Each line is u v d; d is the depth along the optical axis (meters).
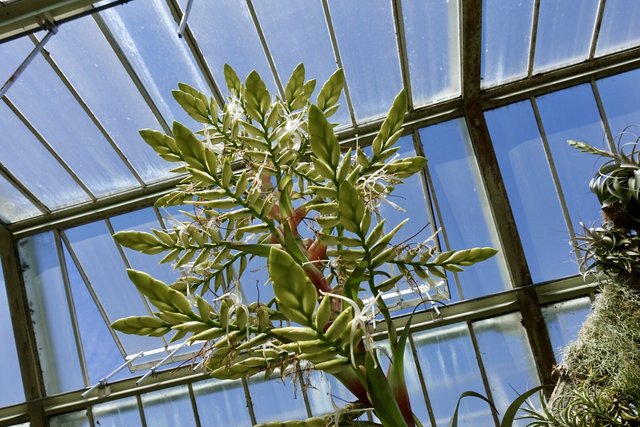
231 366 1.33
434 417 7.07
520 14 6.30
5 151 6.86
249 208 1.38
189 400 7.57
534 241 6.91
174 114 6.69
